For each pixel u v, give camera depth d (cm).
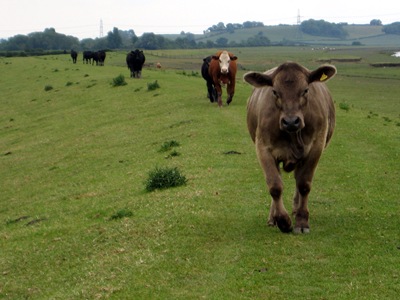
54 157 2622
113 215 1355
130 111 3303
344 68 9569
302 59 13062
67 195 1850
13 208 1916
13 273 1148
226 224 1140
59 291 978
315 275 879
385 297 796
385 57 13800
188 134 2295
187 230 1127
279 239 1023
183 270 946
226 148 1927
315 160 1030
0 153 3036
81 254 1156
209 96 3067
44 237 1366
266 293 834
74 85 4897
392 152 1781
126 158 2220
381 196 1305
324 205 1239
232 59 2730
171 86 3912
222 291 854
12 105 4691
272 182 1005
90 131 3025
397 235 1030
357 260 920
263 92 1070
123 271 985
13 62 8294
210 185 1461
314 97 1023
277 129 998
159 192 1497
